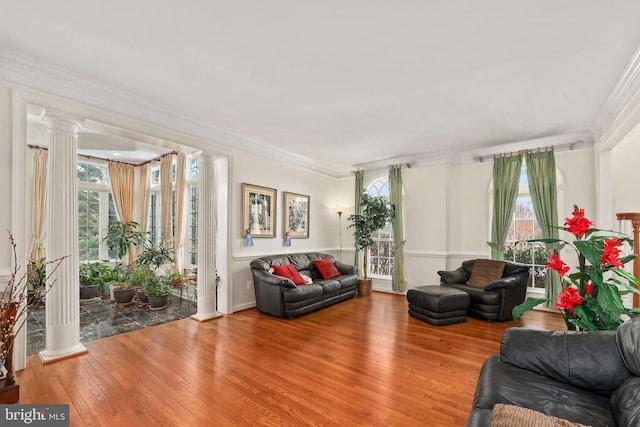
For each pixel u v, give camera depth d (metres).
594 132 4.06
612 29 2.07
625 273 1.75
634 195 3.94
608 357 1.59
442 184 5.41
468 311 4.34
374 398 2.23
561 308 2.18
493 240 4.95
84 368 2.66
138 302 5.05
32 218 5.03
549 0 1.82
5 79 2.50
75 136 2.98
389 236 6.20
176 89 3.05
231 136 4.45
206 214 4.23
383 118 3.79
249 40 2.26
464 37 2.19
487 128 4.14
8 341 2.17
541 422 1.15
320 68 2.64
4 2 1.86
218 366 2.72
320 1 1.86
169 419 1.97
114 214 6.46
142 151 5.75
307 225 6.08
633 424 1.16
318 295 4.56
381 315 4.41
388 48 2.34
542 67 2.58
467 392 2.31
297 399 2.21
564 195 4.51
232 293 4.52
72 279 2.93
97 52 2.43
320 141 4.80
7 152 2.51
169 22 2.07
